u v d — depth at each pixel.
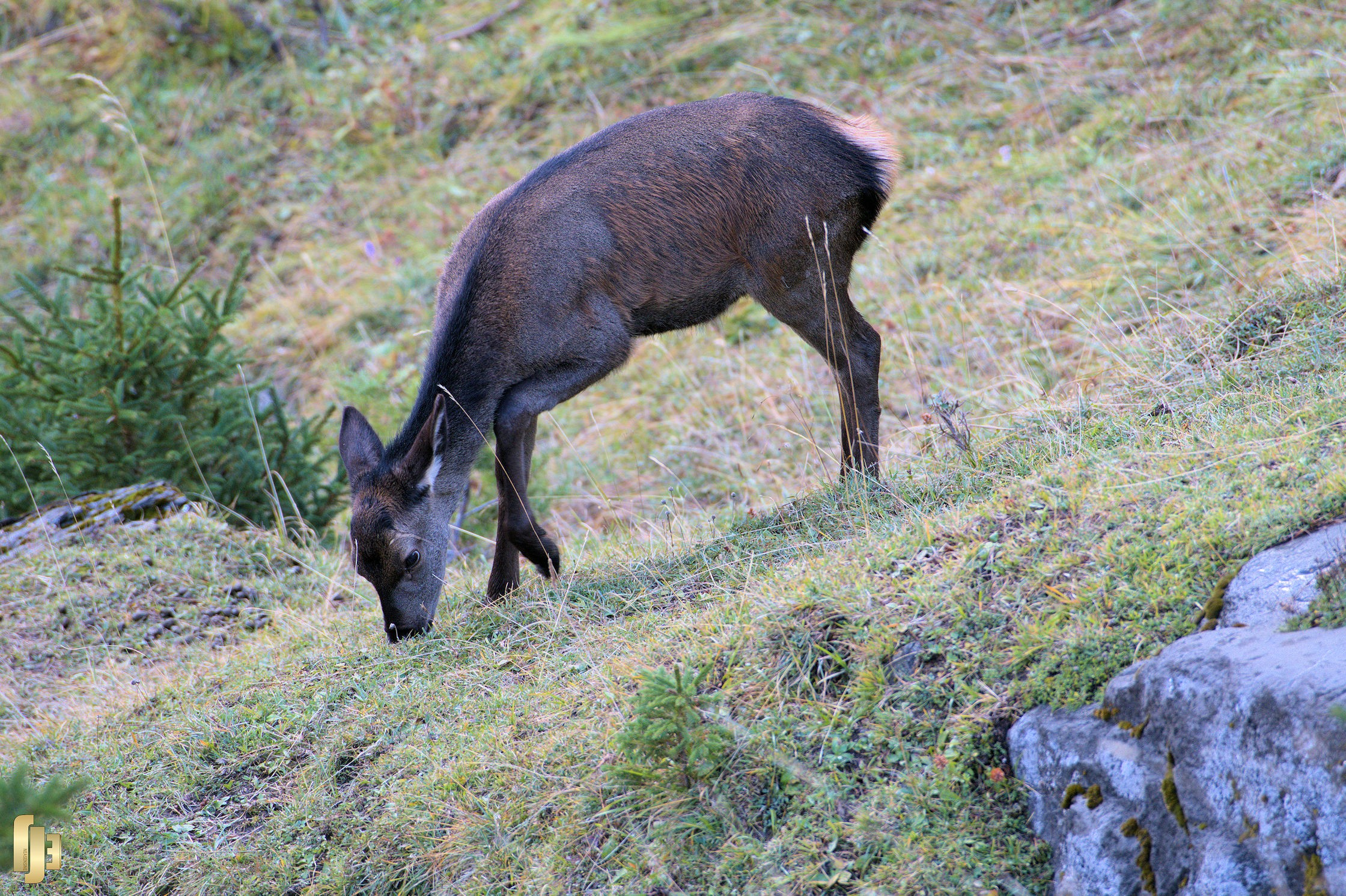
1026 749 7.14
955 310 18.36
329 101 30.50
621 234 11.51
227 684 11.42
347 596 13.94
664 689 7.77
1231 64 21.03
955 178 21.89
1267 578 7.05
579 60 28.84
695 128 11.84
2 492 16.56
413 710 9.93
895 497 10.51
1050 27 24.95
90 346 15.95
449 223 26.23
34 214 29.72
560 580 11.62
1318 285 11.53
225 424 16.75
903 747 7.53
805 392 18.28
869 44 26.41
